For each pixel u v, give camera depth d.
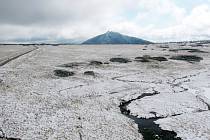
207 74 53.66
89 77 47.97
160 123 26.28
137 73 53.44
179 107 31.20
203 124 25.72
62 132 22.77
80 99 33.31
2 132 22.31
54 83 41.91
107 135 22.67
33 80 43.12
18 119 25.11
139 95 36.69
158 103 32.72
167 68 59.97
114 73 52.78
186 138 22.77
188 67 61.69
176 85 43.47
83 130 23.38
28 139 21.27
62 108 29.11
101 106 30.81
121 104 32.62
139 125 25.94
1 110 27.12
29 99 31.84
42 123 24.48
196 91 39.38
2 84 38.28
